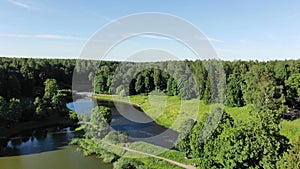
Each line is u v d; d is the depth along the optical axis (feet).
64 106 141.59
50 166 82.17
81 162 83.92
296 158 51.90
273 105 114.73
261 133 60.08
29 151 96.32
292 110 137.08
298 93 137.90
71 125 127.75
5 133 117.08
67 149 96.78
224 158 60.03
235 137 59.47
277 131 62.59
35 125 128.98
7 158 90.02
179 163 70.69
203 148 66.28
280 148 59.26
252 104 123.65
